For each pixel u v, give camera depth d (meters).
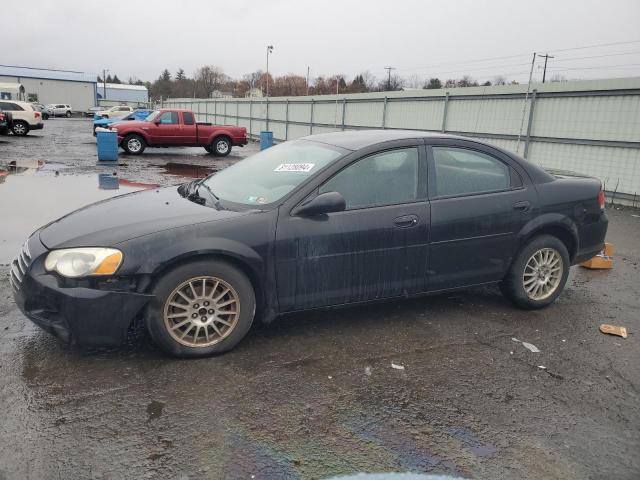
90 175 12.87
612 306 4.86
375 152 3.95
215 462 2.48
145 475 2.38
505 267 4.40
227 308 3.54
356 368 3.45
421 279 4.07
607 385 3.38
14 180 11.41
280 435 2.71
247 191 3.94
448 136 4.26
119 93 101.25
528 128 13.01
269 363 3.47
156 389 3.09
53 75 77.25
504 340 3.99
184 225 3.40
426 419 2.91
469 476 2.46
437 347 3.82
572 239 4.66
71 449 2.53
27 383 3.10
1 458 2.45
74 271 3.19
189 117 20.30
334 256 3.71
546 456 2.63
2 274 4.99
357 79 85.56
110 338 3.27
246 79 101.44
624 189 11.10
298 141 4.67
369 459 2.54
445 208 4.05
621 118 11.00
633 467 2.58
